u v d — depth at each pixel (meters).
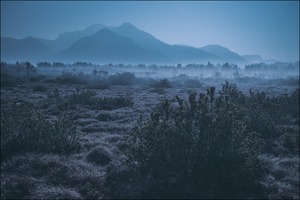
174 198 5.65
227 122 6.46
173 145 6.11
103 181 6.66
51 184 6.67
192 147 6.20
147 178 6.14
